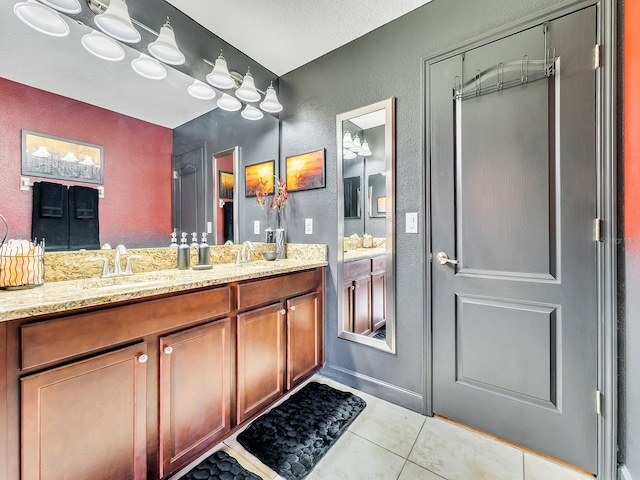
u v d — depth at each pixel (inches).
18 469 31.5
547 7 50.0
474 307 58.1
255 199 86.1
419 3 61.8
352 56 73.6
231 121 80.5
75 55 53.6
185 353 46.8
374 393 71.0
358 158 73.5
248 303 57.7
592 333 47.5
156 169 65.7
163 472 43.8
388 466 49.6
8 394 31.0
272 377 63.4
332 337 79.4
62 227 51.8
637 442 40.7
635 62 40.2
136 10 55.9
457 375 60.2
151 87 64.2
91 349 36.5
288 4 60.6
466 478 47.1
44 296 36.8
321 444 54.2
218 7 60.9
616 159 44.9
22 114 48.1
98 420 37.3
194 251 70.9
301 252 84.9
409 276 65.7
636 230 40.4
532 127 51.8
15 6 44.9
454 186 59.7
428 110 62.6
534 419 52.4
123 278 54.2
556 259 50.4
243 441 55.0
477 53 56.7
